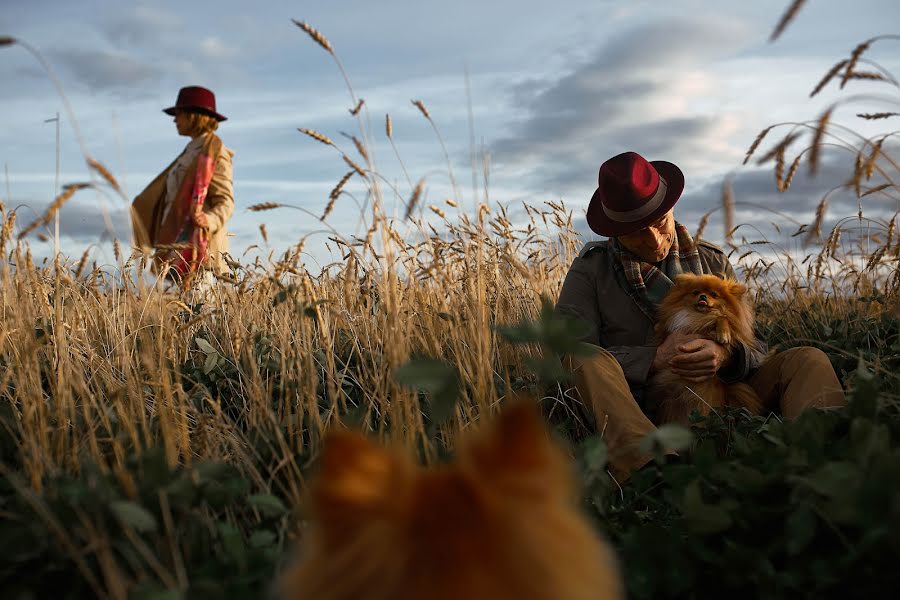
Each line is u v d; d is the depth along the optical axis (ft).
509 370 13.34
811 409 8.57
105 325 13.50
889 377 10.29
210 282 16.14
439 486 3.54
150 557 6.12
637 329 12.92
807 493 6.56
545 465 3.59
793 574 6.27
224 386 12.23
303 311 9.41
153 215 21.58
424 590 3.17
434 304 12.76
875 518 5.52
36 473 7.64
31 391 9.05
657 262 13.28
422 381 5.63
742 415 10.73
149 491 6.88
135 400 9.51
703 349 11.26
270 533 6.72
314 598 3.41
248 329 13.03
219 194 20.93
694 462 7.88
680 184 12.81
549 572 3.33
